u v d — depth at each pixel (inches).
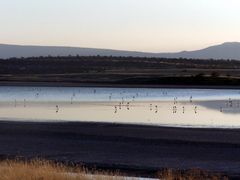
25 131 1879.9
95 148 1501.0
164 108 3324.3
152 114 2834.6
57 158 1337.4
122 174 1116.5
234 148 1504.7
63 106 3454.7
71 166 1169.4
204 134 1802.4
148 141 1635.1
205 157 1358.3
